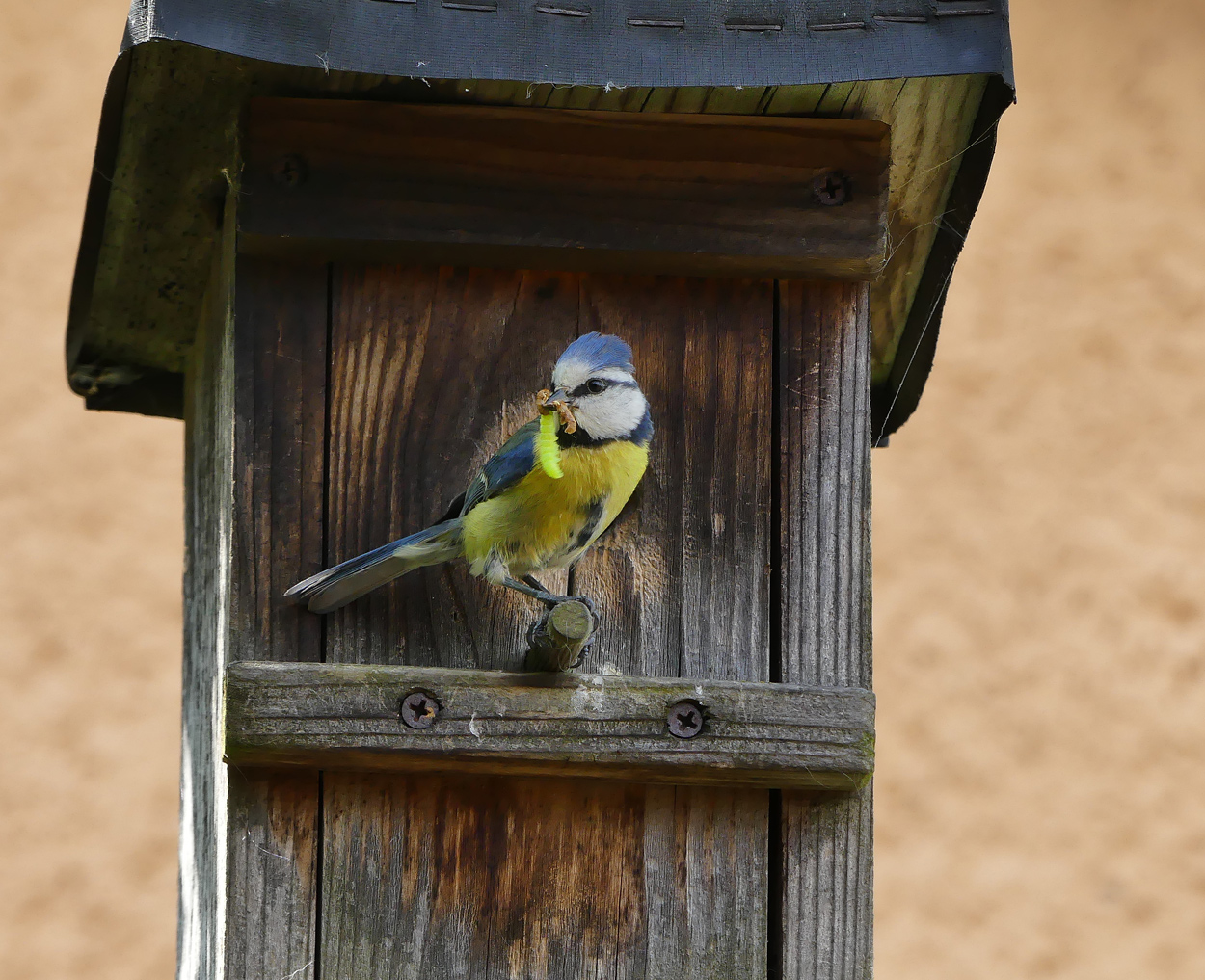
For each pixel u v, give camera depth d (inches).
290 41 236.1
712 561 255.0
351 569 238.4
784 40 243.0
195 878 302.7
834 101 256.2
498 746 238.1
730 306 261.7
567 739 239.3
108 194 280.1
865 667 252.7
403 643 246.8
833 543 256.1
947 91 254.5
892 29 243.8
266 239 247.9
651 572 254.1
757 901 248.2
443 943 242.4
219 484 270.7
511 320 258.1
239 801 241.0
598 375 241.6
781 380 259.9
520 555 245.0
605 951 245.1
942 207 281.1
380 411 252.8
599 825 248.4
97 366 342.6
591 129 254.4
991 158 265.7
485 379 255.6
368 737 236.1
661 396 258.8
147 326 326.3
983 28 244.5
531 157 252.8
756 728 242.8
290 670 237.0
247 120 248.8
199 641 310.5
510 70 240.1
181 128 263.4
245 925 238.2
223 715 237.1
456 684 239.3
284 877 240.2
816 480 257.6
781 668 251.9
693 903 247.4
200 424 315.0
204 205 283.9
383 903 242.1
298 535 247.8
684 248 253.3
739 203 254.8
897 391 327.9
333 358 253.0
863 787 249.1
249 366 250.7
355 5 239.6
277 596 245.4
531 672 242.2
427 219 249.4
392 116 251.3
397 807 244.8
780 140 256.5
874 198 256.2
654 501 256.2
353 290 255.1
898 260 292.8
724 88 248.5
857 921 246.5
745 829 249.6
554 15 242.8
